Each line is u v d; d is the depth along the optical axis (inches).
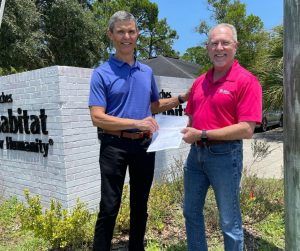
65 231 158.9
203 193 129.2
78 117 204.7
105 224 132.8
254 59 688.4
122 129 127.8
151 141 130.2
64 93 197.9
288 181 100.1
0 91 234.4
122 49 131.4
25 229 168.4
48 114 204.1
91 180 211.5
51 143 203.6
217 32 117.3
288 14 94.8
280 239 172.6
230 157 117.9
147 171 138.1
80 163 205.6
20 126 223.3
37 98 209.5
